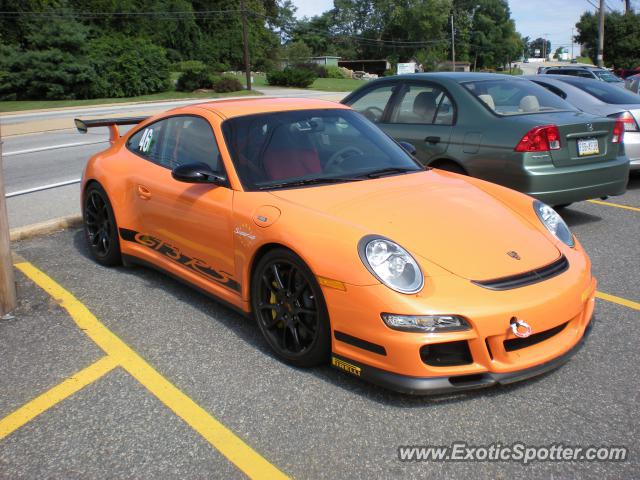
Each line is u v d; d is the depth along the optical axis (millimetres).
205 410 2826
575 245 3377
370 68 99188
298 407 2830
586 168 5438
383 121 6461
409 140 6094
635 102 7953
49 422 2766
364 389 2967
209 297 3889
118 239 4637
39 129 18109
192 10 69000
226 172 3643
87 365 3270
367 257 2783
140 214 4336
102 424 2740
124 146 4828
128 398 2947
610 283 4402
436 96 6004
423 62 98750
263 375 3125
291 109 4168
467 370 2707
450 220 3191
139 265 4848
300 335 3154
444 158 5812
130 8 62906
